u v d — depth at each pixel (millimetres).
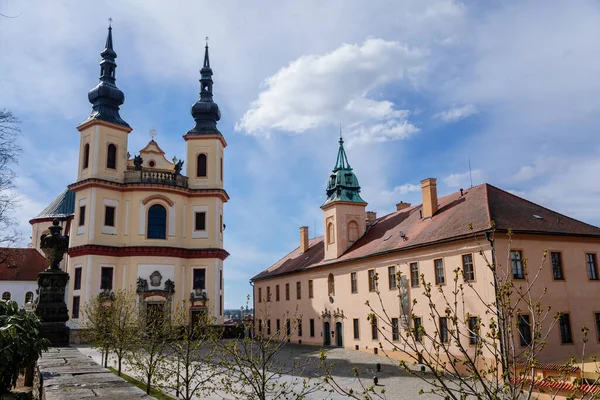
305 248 60875
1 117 22047
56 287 24562
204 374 24594
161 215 51375
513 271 29031
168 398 17016
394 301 37188
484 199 33938
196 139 56094
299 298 54062
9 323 13086
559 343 29062
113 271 48406
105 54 54594
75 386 8117
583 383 7973
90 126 51219
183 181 53969
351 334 43156
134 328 23156
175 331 22312
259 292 65500
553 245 30766
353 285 43625
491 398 7160
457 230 32344
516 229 29484
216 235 53438
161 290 48812
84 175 50375
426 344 33188
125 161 52000
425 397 22609
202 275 52000
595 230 33156
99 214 48844
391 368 31812
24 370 17016
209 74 60406
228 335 49688
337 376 29328
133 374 24094
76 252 48281
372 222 51188
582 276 31203
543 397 18781
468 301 30156
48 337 23672
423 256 34594
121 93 53281
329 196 50062
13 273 58469
